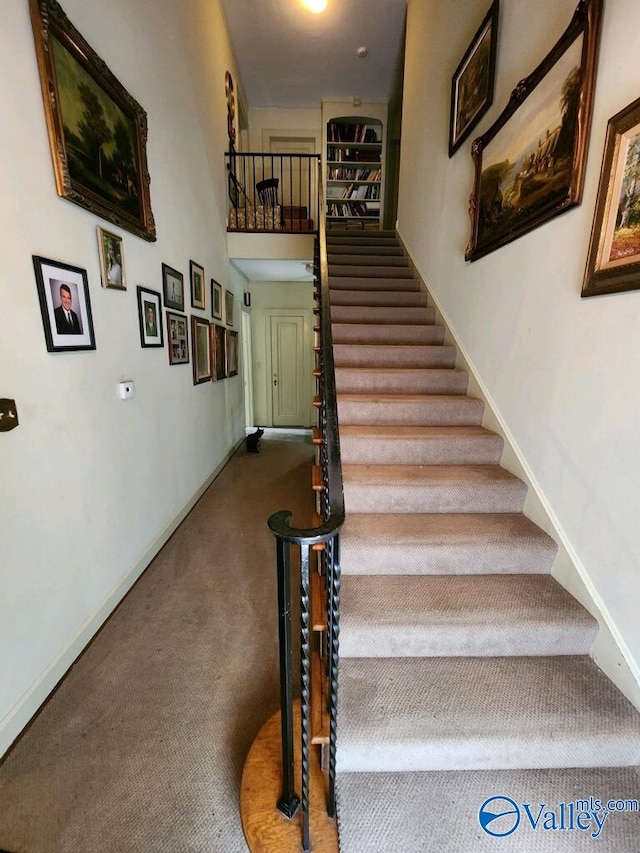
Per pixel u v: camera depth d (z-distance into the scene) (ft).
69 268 5.17
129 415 6.91
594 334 4.47
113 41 6.29
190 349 10.24
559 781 3.84
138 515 7.32
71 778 3.98
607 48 4.17
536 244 5.64
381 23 14.38
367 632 4.46
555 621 4.51
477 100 7.51
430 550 5.24
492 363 7.07
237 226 14.32
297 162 20.79
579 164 4.57
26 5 4.39
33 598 4.61
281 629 3.03
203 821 3.66
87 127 5.48
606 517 4.33
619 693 4.14
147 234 7.35
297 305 21.34
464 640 4.53
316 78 17.69
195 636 5.94
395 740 3.71
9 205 4.20
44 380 4.76
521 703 4.03
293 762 3.62
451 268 9.10
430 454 6.82
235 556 8.23
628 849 3.35
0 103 4.07
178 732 4.47
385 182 20.07
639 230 3.76
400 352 8.89
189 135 10.04
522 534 5.39
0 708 4.15
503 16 6.59
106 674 5.22
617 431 4.15
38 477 4.67
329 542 3.21
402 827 3.48
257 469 14.34
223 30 13.78
